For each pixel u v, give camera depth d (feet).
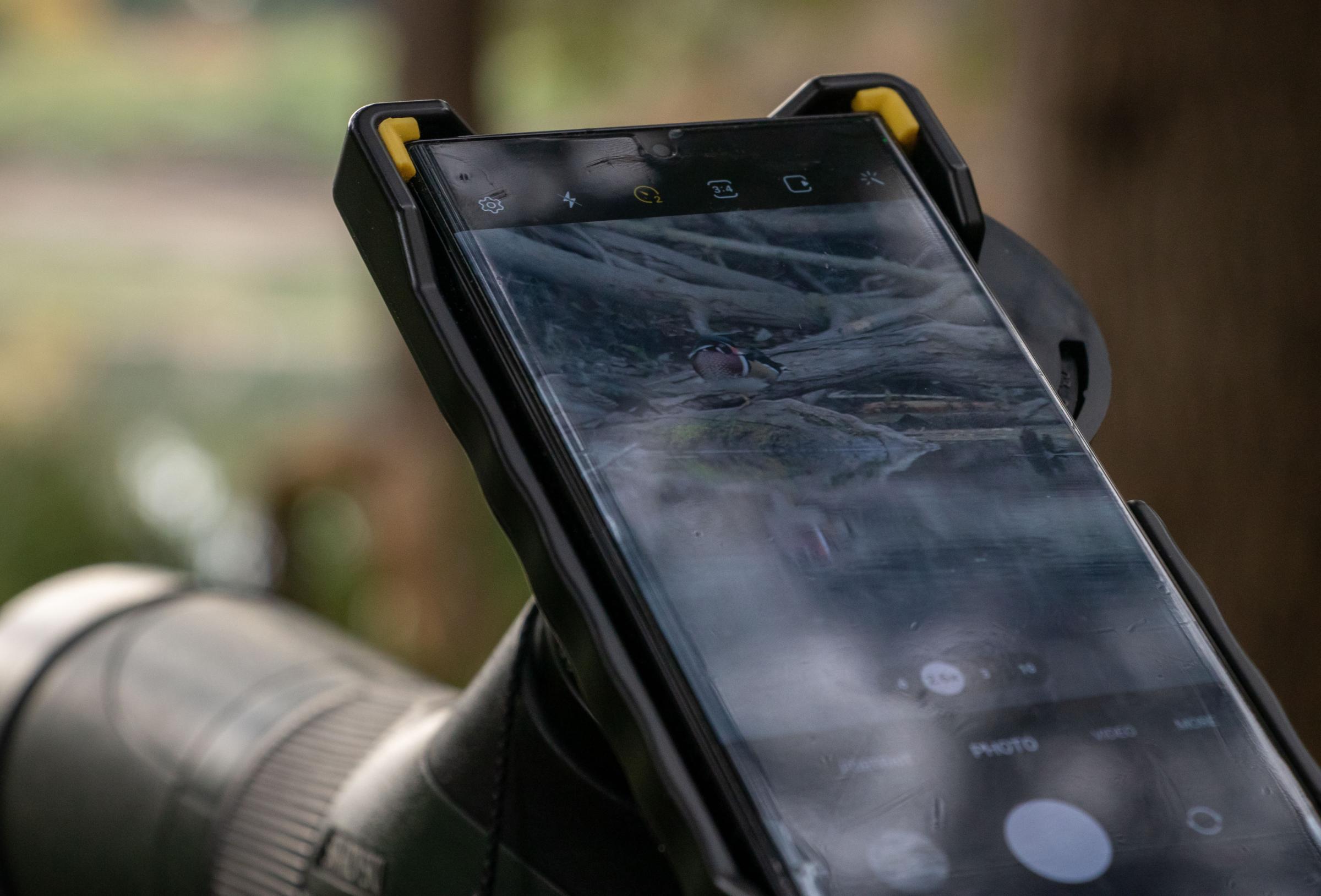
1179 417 6.33
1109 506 2.18
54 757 3.88
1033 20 6.70
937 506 2.10
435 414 13.66
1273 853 1.86
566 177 2.31
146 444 12.87
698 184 2.39
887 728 1.85
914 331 2.31
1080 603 2.05
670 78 24.32
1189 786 1.90
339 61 54.34
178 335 28.68
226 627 4.12
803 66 23.65
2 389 16.62
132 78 52.85
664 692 1.86
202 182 42.09
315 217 39.47
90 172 42.29
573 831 2.32
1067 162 6.53
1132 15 6.26
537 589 1.96
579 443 2.00
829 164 2.50
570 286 2.18
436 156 2.24
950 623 1.98
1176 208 6.26
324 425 17.42
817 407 2.16
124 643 4.07
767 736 1.81
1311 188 6.06
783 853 1.72
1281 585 6.26
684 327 2.19
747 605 1.92
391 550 12.46
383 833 2.65
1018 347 2.35
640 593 1.89
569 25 18.51
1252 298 6.18
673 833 1.77
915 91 2.62
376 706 3.55
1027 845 1.79
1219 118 6.16
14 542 11.39
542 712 2.36
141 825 3.60
